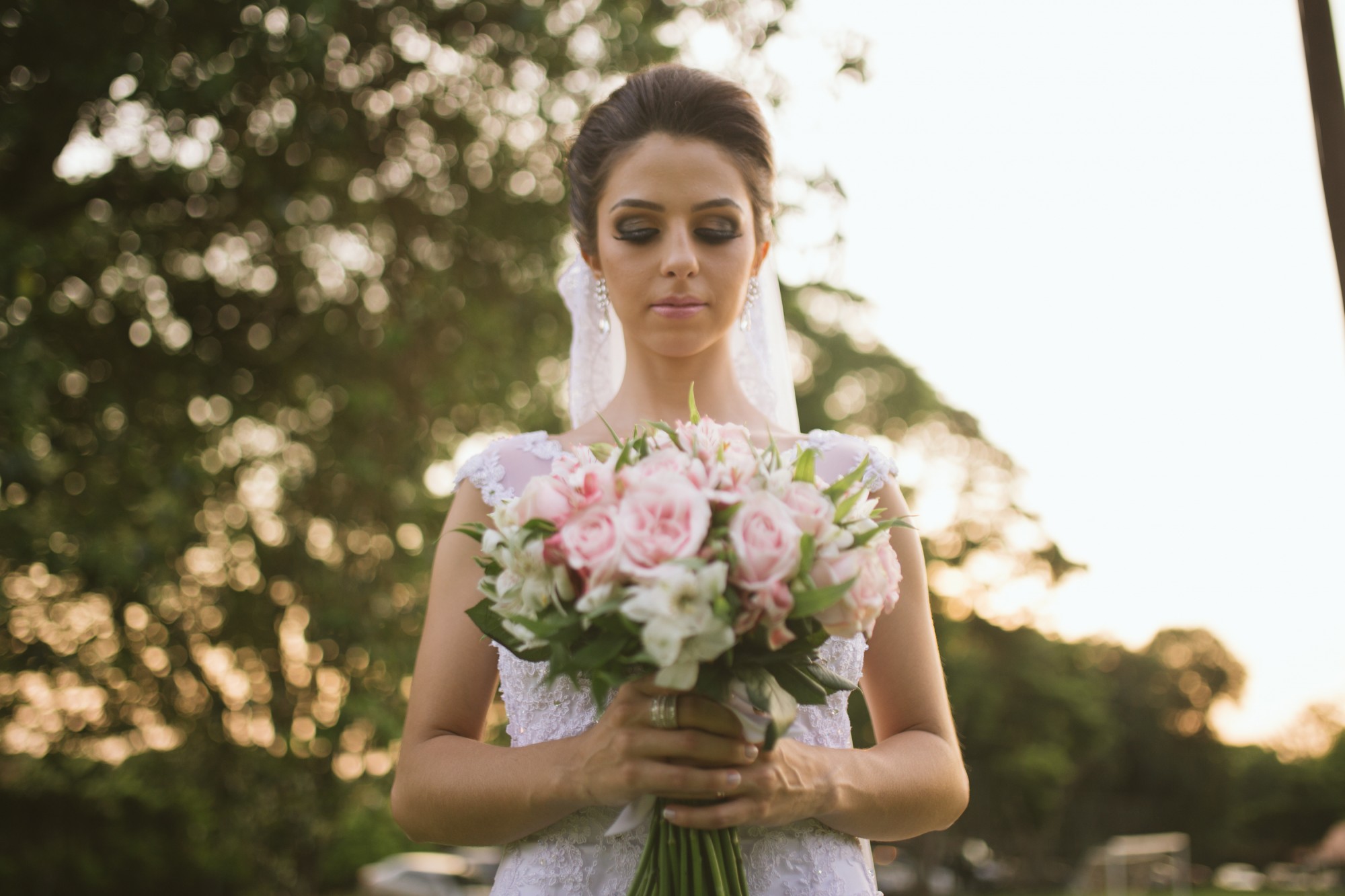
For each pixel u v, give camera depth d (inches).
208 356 283.7
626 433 85.9
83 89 232.4
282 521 278.4
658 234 80.9
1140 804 1701.5
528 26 267.6
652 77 84.7
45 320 262.7
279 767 277.3
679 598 55.9
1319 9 89.6
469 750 73.9
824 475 83.4
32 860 611.2
